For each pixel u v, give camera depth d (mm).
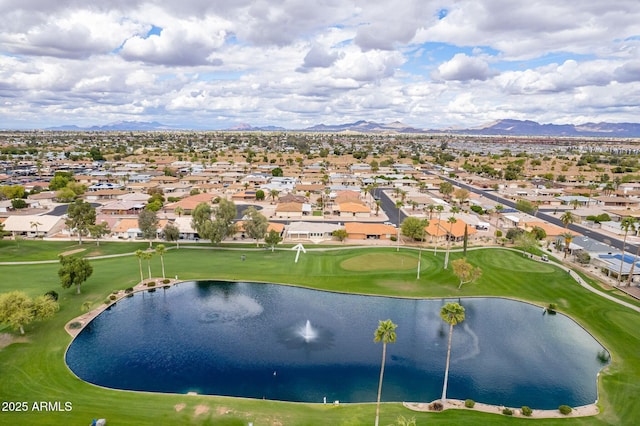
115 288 90500
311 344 70125
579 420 49875
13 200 166000
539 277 98438
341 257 113688
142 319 78875
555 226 139625
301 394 56750
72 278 83938
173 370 62062
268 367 63312
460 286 93375
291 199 185000
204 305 85250
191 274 99250
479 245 127188
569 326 77500
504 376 61375
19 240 125312
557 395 56656
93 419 47688
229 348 68750
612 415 51094
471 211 178250
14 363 59875
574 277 98500
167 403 51750
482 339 72312
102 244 124688
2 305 66000
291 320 78875
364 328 76000
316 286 93500
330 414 50281
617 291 90688
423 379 60469
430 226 135875
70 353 66000
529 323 78312
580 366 64250
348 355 66938
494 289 92500
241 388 57938
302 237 136625
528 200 192250
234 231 129125
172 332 73938
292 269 103500
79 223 122938
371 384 59188
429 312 82562
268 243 120688
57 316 75812
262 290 92500
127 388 57125
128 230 134000
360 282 95625
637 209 174625
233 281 96188
